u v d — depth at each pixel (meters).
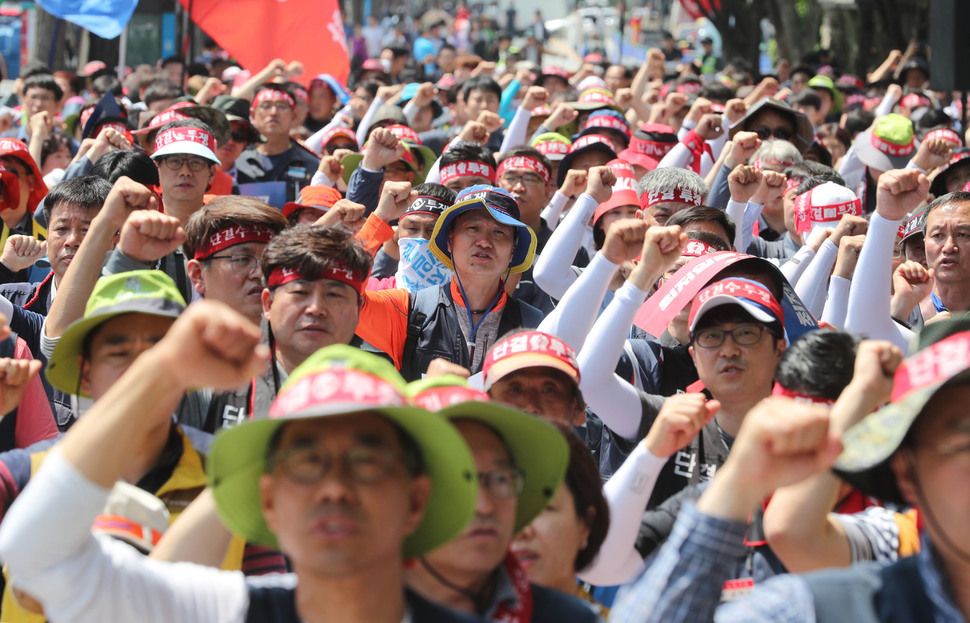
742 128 12.68
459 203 7.39
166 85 15.98
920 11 30.58
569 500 3.99
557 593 3.48
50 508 2.73
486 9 54.75
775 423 2.63
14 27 25.78
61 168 12.98
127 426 2.74
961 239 8.02
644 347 6.55
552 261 7.86
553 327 6.12
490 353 5.27
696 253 7.20
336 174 10.33
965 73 12.05
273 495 2.86
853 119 17.30
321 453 2.78
